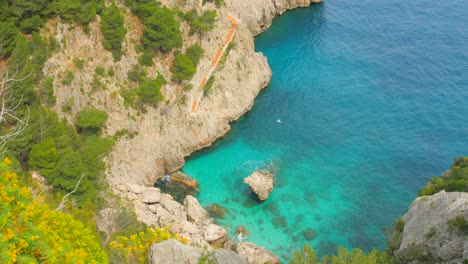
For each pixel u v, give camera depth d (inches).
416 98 3700.8
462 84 3814.0
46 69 2432.3
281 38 4493.1
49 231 1091.3
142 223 2231.8
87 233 1246.9
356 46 4350.4
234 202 2837.1
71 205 1927.9
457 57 4114.2
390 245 2180.1
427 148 3267.7
